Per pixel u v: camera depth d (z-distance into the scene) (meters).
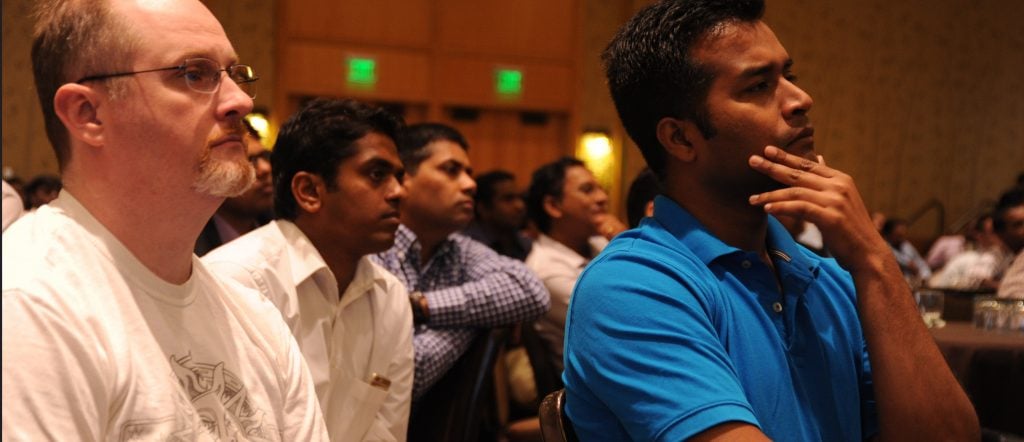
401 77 9.59
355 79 9.40
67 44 1.11
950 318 3.73
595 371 1.20
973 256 6.58
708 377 1.13
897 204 12.21
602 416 1.24
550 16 10.08
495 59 9.91
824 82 11.82
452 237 2.91
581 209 3.65
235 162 1.13
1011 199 5.23
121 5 1.11
